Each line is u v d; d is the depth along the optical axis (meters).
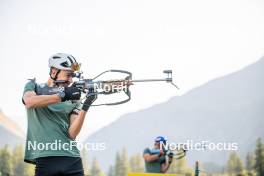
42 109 6.23
